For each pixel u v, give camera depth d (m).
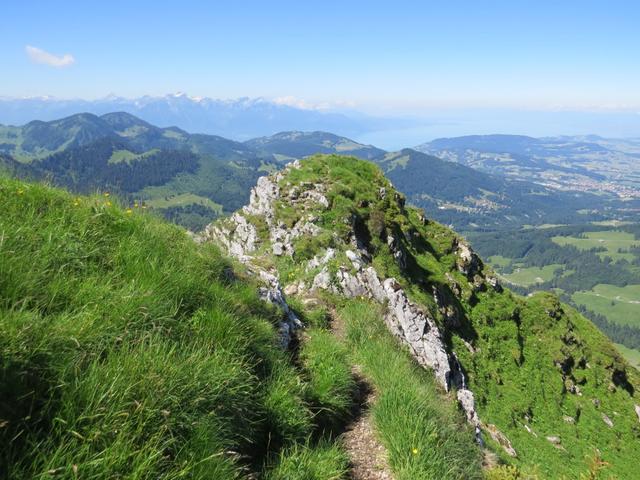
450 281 39.16
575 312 48.38
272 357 7.80
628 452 32.94
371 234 35.38
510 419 28.08
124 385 4.35
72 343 4.48
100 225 7.52
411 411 8.41
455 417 10.30
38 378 3.96
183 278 7.28
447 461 7.66
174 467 4.23
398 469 7.13
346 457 6.98
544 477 22.52
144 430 4.21
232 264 10.86
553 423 31.58
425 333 19.73
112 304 5.49
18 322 4.18
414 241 41.62
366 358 11.41
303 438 6.78
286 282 19.08
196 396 5.02
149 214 9.67
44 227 6.57
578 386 38.34
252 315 8.84
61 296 5.25
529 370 36.03
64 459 3.55
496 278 44.38
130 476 3.71
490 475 8.48
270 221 36.16
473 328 36.59
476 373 30.50
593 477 8.27
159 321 5.93
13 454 3.37
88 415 3.89
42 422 3.80
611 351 44.16
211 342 6.38
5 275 4.83
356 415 8.76
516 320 41.38
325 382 8.54
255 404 6.40
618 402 38.59
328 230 31.69
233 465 4.90
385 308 19.23
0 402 3.59
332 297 17.78
